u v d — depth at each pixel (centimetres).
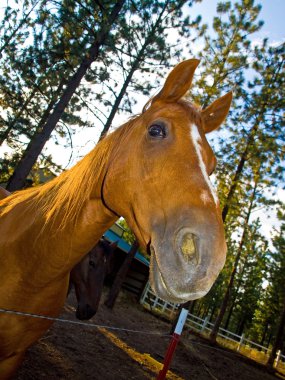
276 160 1248
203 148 152
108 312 1220
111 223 173
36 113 1440
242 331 4831
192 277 113
